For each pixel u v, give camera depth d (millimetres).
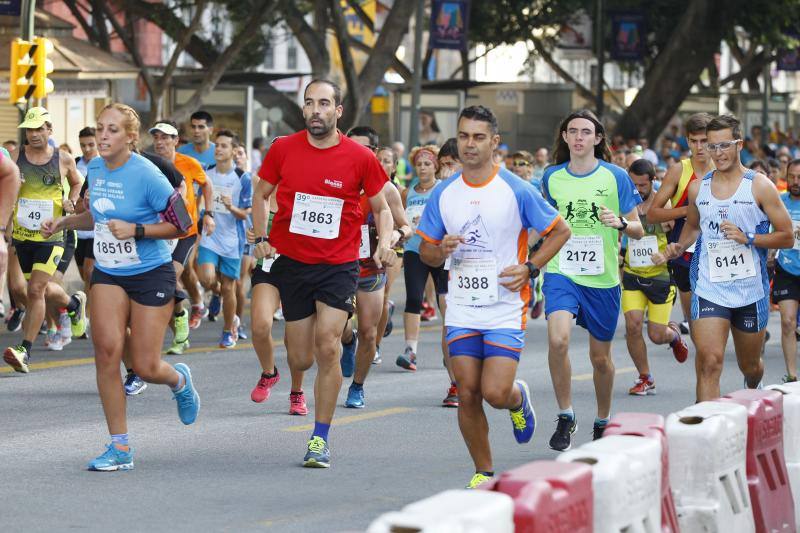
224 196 29062
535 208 15172
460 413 15477
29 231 25172
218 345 29578
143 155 19750
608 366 18828
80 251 29641
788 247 17531
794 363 24781
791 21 81625
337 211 17297
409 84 71250
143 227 16234
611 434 11391
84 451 18234
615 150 61125
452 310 15430
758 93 109938
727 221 17516
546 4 86875
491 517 8789
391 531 8555
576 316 18766
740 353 18219
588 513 9984
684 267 24016
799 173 24891
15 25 54094
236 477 16812
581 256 18391
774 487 13586
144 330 16625
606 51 88188
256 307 20812
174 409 21531
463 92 69125
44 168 25344
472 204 15250
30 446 18516
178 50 56594
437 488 16453
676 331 24531
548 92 93000
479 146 15086
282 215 17453
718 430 12250
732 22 78875
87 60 55125
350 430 20297
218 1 67875
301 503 15461
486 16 87125
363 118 77125
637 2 85812
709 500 12172
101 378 16812
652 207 22391
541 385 25125
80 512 14773
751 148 75188
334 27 59250
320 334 17359
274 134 71625
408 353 26328
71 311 27875
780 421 13844
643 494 10828
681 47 76875
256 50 78500
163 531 14000
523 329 15383
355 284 17578
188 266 31594
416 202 26609
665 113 77875
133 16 62625
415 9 61844
